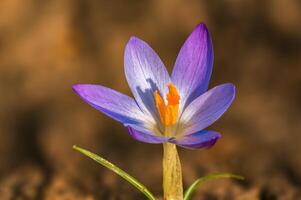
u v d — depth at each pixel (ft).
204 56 1.05
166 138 0.96
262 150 1.84
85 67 2.38
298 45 2.34
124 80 2.34
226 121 2.07
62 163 1.96
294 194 1.39
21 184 1.45
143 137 0.95
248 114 2.10
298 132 1.97
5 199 1.36
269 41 2.37
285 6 2.39
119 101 1.02
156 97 1.01
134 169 1.66
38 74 2.38
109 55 2.38
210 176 1.06
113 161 1.86
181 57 1.05
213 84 2.28
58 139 2.13
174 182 1.02
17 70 2.39
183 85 1.05
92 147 2.07
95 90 1.01
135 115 1.02
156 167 1.65
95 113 2.21
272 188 1.42
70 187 1.42
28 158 2.10
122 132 2.13
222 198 1.36
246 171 1.59
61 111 2.23
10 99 2.31
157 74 1.06
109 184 1.44
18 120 2.23
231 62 2.33
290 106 2.15
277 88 2.23
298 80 2.24
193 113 1.01
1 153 2.13
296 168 1.63
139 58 1.06
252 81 2.26
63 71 2.37
